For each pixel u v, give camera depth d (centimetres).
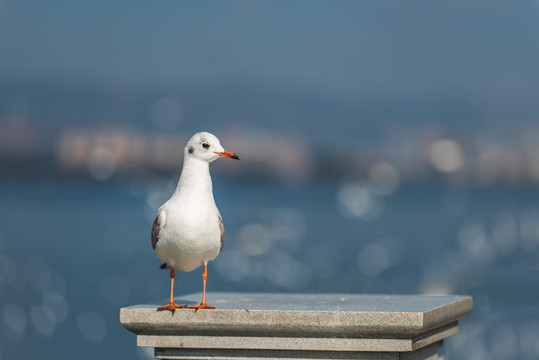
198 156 552
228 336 521
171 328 523
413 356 536
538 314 1116
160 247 559
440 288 1705
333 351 513
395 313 493
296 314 505
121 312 527
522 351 1054
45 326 2842
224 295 681
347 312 499
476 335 1069
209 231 548
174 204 553
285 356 520
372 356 509
